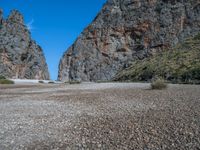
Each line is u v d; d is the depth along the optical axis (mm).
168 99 18172
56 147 8602
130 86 34875
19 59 127000
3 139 9531
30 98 22859
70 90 32125
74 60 100500
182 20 82875
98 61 94688
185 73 42188
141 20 92500
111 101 18500
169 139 8898
